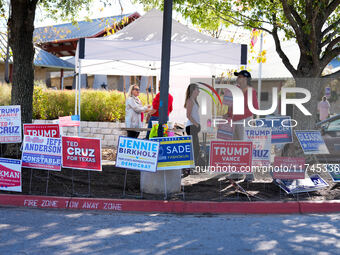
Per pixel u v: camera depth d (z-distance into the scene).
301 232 5.32
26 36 8.66
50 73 32.53
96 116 15.24
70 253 4.33
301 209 6.64
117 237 4.98
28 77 8.71
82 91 16.34
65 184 7.79
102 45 8.95
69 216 6.05
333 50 9.87
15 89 8.68
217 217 6.20
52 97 16.17
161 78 7.14
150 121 10.16
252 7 10.86
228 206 6.57
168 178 7.29
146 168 6.83
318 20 9.94
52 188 7.46
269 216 6.32
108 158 11.79
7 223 5.50
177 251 4.46
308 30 9.03
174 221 5.87
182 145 7.00
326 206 6.73
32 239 4.81
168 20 7.00
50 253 4.32
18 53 8.63
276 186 8.08
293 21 9.37
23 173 8.19
